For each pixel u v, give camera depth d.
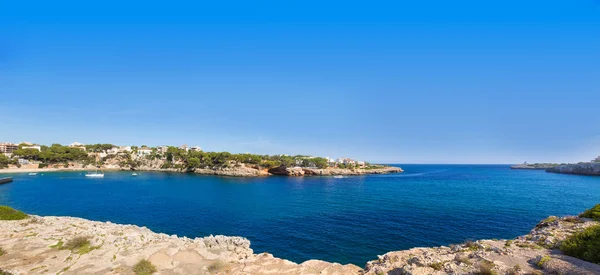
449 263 16.06
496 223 49.56
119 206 67.50
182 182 136.38
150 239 27.95
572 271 12.55
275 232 44.19
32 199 77.06
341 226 47.91
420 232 43.59
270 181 151.75
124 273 19.80
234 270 20.89
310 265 21.30
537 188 112.62
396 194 93.12
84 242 24.52
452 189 109.50
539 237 19.89
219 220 53.03
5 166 180.50
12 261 20.89
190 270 21.05
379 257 22.39
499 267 14.40
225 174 184.25
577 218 24.61
